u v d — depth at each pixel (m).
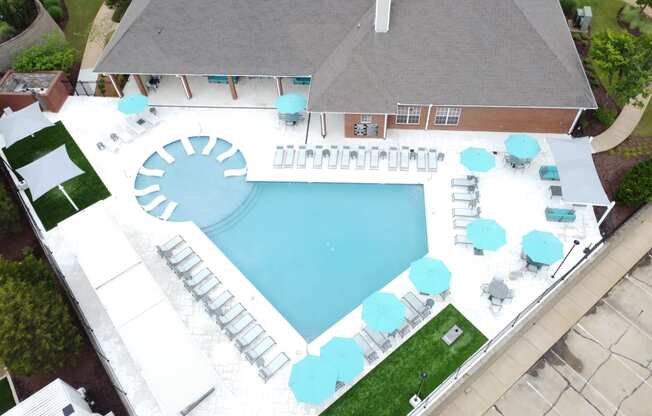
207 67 36.22
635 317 28.44
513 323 27.08
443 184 33.19
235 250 31.30
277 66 35.97
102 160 35.88
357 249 30.97
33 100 38.31
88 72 41.78
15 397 26.59
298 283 29.84
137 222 32.56
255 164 34.81
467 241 30.22
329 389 23.45
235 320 28.31
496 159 34.41
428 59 33.53
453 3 33.75
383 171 34.03
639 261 30.33
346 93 33.22
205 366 24.53
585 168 30.67
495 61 33.28
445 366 26.30
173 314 25.92
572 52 34.97
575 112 33.62
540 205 32.03
